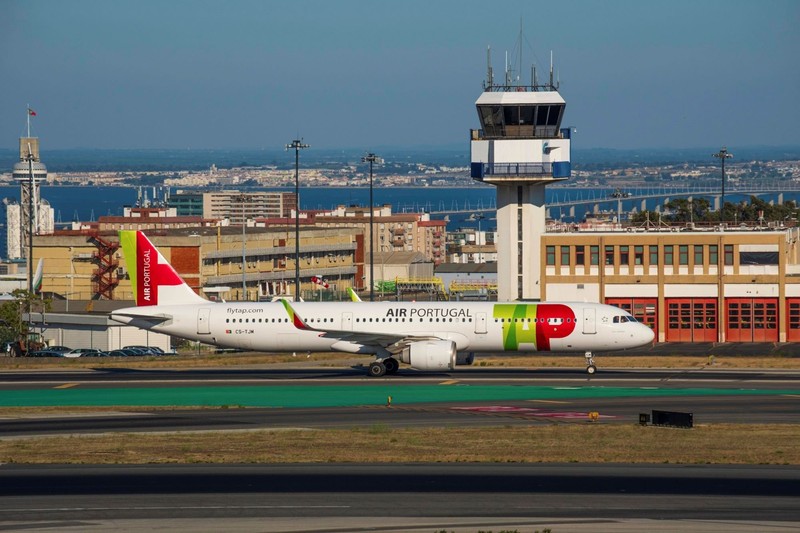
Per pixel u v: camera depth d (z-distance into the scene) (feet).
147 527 463.01
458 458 617.62
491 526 464.65
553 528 460.55
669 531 454.40
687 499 514.27
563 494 525.34
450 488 538.88
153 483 552.00
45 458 621.31
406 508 497.46
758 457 617.62
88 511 492.13
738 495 522.47
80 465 601.62
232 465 600.39
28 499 515.91
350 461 611.47
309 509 495.41
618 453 631.15
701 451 636.89
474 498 517.14
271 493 528.22
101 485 547.49
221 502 509.35
